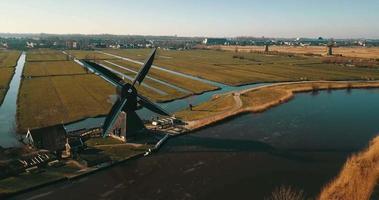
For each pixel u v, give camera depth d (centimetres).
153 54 5075
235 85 10806
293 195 3650
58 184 3931
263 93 9138
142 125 5416
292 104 8125
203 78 12100
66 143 4719
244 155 4841
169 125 5997
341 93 9612
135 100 5191
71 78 11044
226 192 3794
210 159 4688
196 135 5666
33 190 3784
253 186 3928
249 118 6788
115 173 4241
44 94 8462
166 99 8394
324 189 3741
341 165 4500
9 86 9881
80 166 4319
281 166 4472
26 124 6062
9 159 4375
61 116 6588
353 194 3431
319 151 5019
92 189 3847
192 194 3762
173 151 4956
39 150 4656
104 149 4878
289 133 5847
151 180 4072
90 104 7519
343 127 6241
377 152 4509
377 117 6962
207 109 7344
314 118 6856
